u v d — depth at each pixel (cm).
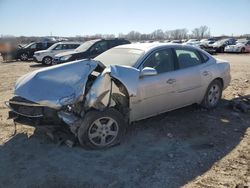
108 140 493
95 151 477
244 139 532
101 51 1438
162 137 535
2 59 2783
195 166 434
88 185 384
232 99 796
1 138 527
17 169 421
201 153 473
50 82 478
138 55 569
